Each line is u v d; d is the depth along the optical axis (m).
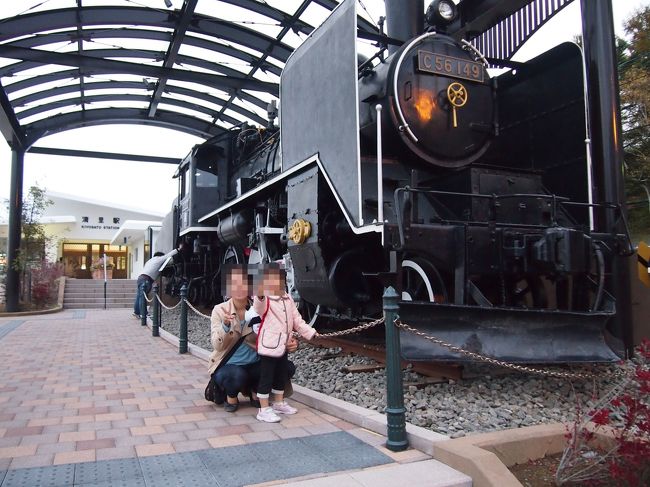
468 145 5.73
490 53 8.90
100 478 2.85
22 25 9.88
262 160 9.35
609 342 5.35
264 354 3.92
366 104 5.73
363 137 5.80
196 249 11.49
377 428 3.62
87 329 10.83
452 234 4.68
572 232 4.48
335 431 3.69
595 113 5.91
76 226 32.59
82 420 4.00
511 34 8.41
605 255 5.65
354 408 3.98
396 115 5.32
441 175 5.65
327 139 5.31
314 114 5.67
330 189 5.55
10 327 11.27
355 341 6.76
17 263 15.98
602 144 5.84
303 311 7.11
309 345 6.96
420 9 6.21
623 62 12.66
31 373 5.90
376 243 5.85
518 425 3.74
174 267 14.04
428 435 3.30
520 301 5.94
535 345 4.43
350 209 4.79
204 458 3.16
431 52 5.59
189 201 11.48
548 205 5.52
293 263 6.18
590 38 6.02
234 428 3.78
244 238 8.86
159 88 13.29
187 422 3.94
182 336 7.39
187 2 9.79
